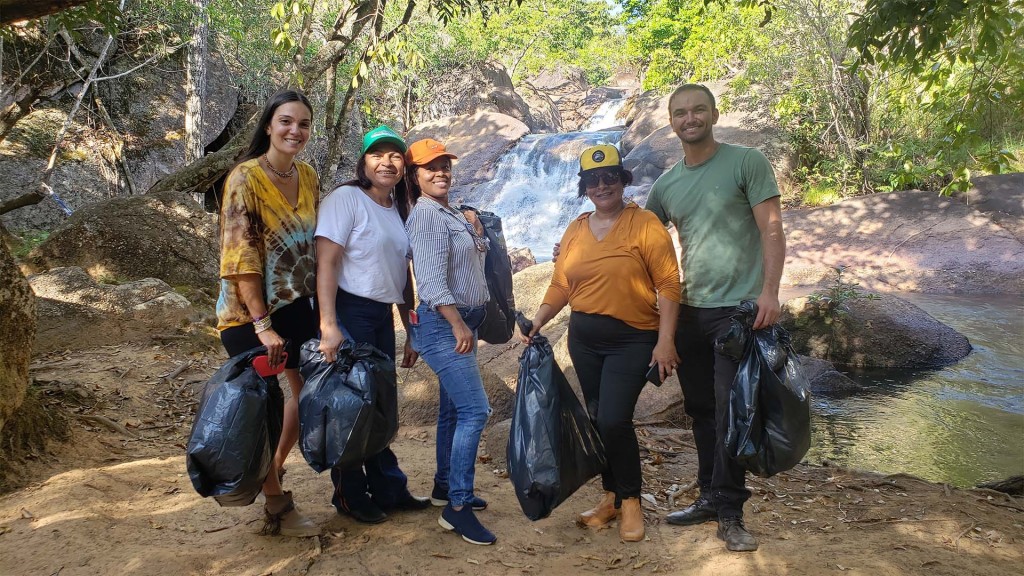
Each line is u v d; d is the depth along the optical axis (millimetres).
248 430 2783
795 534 3490
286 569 2998
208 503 3650
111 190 17484
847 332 9078
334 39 9812
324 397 2977
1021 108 5082
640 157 20188
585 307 3422
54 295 6469
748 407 3090
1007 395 7480
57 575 2822
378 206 3344
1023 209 14008
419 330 3398
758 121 19484
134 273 8344
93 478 3771
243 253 2934
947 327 9219
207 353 6559
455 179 23688
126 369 5750
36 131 16875
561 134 24703
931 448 5957
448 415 3654
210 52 20391
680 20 29047
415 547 3238
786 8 16797
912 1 4078
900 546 3238
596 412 3572
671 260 3311
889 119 16422
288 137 3010
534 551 3262
